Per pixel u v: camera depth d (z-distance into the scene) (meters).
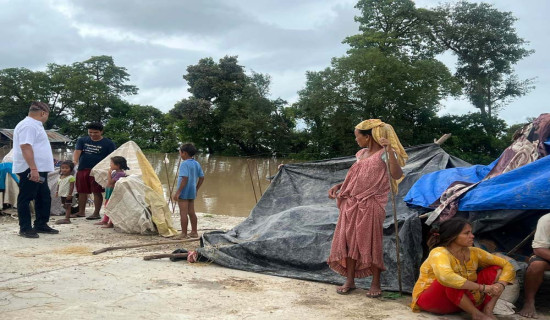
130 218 8.82
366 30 51.44
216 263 6.43
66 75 75.56
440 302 4.46
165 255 6.57
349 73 42.75
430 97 41.03
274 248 6.29
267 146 58.97
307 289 5.37
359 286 5.48
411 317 4.45
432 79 41.81
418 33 49.22
